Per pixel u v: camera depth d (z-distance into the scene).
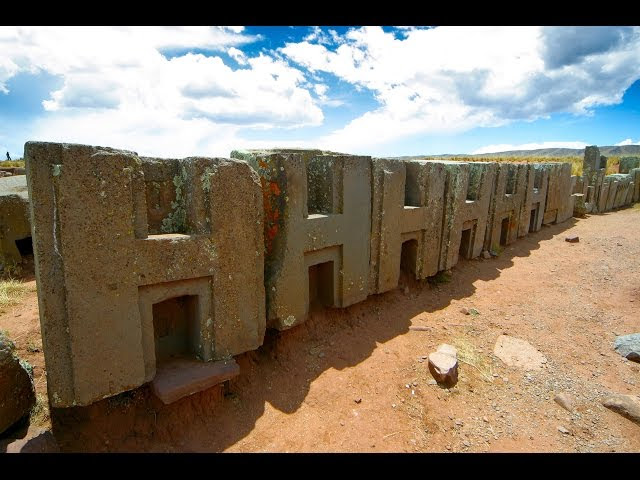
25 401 3.65
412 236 7.49
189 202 4.12
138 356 3.73
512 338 6.62
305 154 6.30
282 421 4.43
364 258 6.29
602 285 8.95
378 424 4.52
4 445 3.31
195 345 4.39
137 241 3.63
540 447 4.39
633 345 6.24
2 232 8.12
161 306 4.32
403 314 7.05
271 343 5.35
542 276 9.56
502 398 5.16
